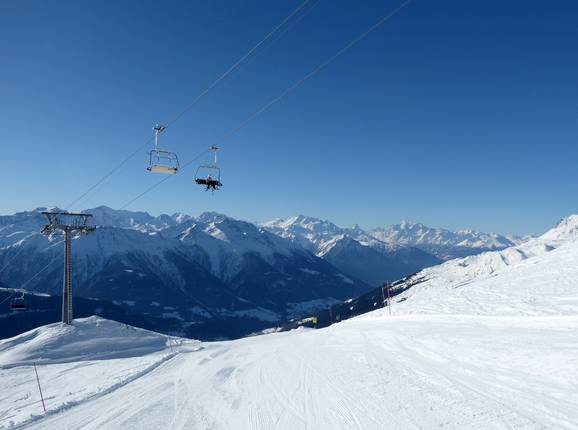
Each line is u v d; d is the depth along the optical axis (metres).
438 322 33.66
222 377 23.50
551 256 64.44
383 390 15.22
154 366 32.75
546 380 13.46
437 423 11.20
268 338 51.06
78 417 17.44
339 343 30.98
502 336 21.53
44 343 50.78
